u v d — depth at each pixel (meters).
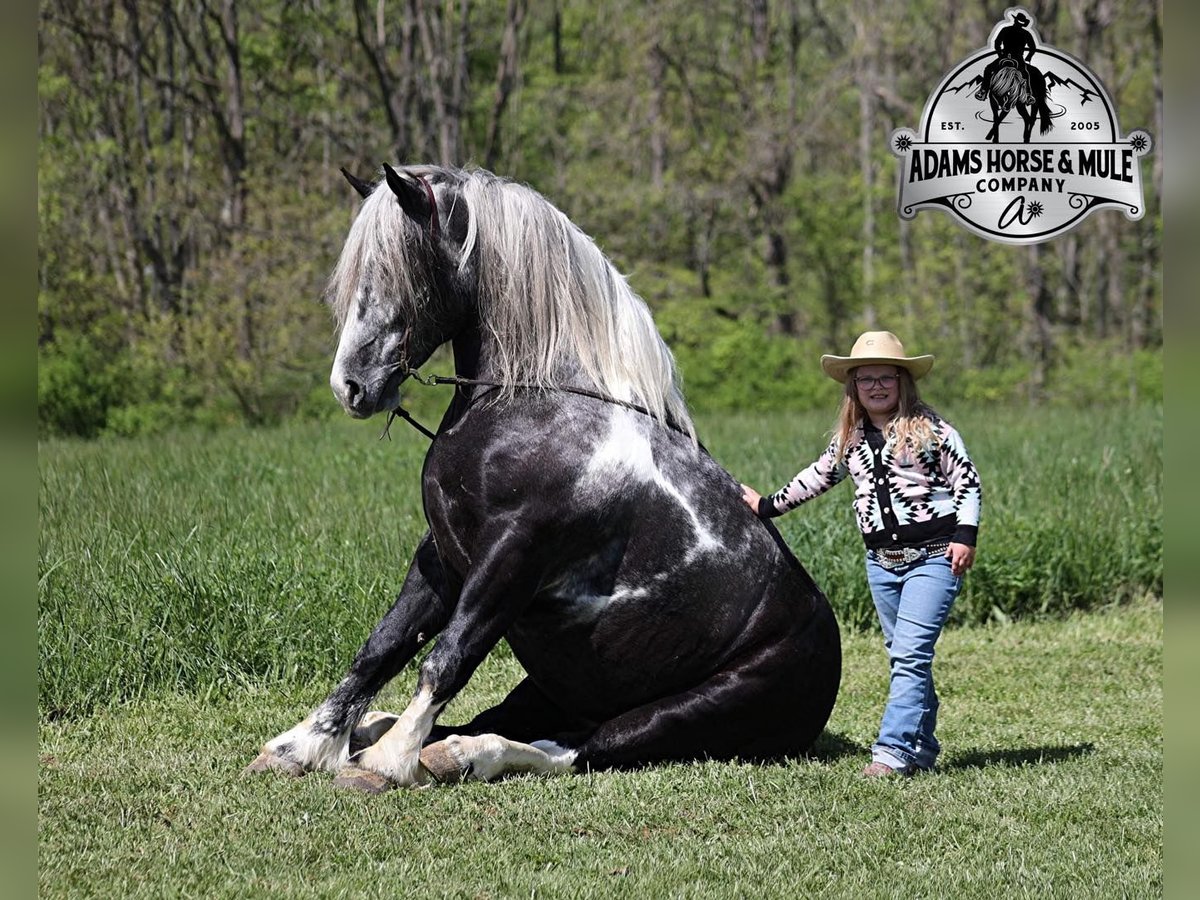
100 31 39.94
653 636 6.75
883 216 45.50
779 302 44.75
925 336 42.06
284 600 9.27
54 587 8.95
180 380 33.31
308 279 35.44
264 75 41.62
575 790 6.34
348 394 6.43
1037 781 6.74
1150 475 16.27
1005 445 20.61
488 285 6.60
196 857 5.25
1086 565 12.74
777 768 6.81
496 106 41.44
